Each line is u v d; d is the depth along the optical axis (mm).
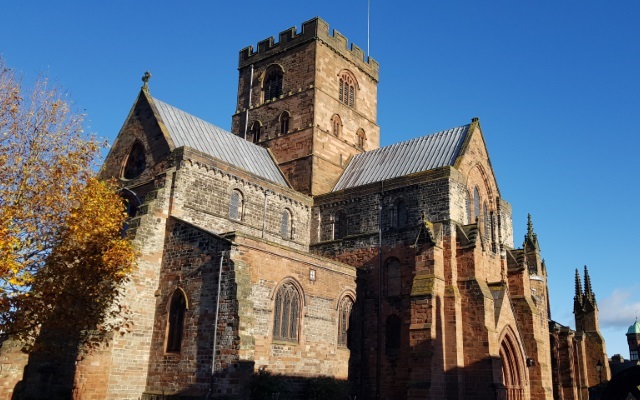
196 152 51750
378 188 58906
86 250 35500
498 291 52438
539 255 66562
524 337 55562
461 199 55469
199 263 44375
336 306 51562
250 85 77438
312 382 46125
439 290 49781
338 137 71562
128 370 43281
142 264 45562
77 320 35469
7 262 29016
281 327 45688
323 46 72438
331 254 60094
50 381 41344
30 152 33531
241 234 43469
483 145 62625
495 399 46500
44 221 33844
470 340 48969
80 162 35406
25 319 33000
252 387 40188
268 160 69375
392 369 52094
